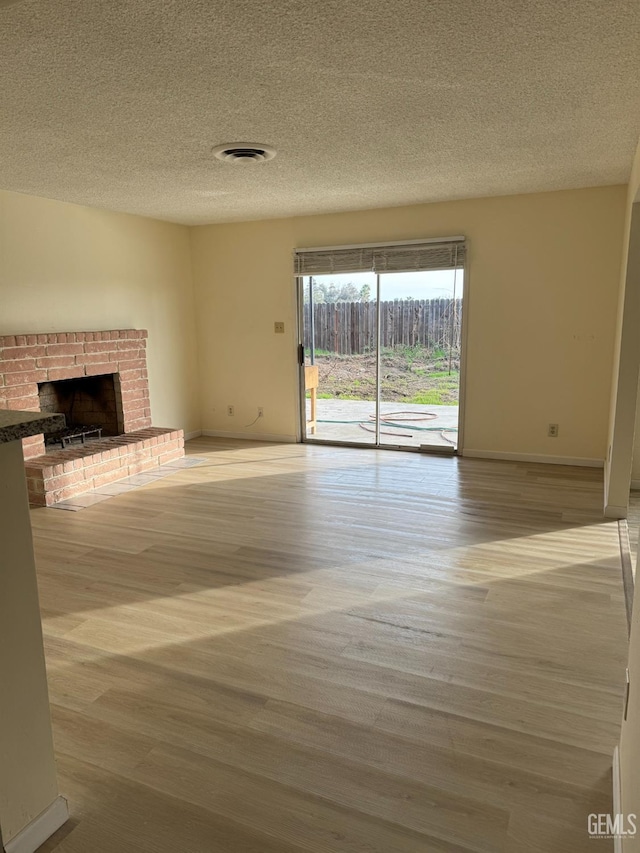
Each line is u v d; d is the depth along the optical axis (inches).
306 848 59.3
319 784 67.3
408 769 69.3
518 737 74.1
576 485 179.2
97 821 62.9
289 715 78.9
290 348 238.2
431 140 129.3
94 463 180.9
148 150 133.4
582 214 186.4
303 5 71.2
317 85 97.6
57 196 179.9
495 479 186.9
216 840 60.4
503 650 93.0
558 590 112.4
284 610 106.5
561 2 71.5
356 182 169.0
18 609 57.5
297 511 159.2
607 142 132.0
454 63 89.5
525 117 114.8
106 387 211.9
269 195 184.4
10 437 54.0
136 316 221.9
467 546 134.0
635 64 90.0
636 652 59.4
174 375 244.1
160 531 146.3
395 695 82.6
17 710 57.7
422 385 223.1
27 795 58.9
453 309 211.6
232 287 243.8
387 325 223.5
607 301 188.7
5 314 171.3
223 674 88.0
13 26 75.5
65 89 97.5
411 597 110.5
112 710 80.3
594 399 196.2
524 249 195.5
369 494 173.3
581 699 81.0
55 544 138.8
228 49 83.6
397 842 59.8
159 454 208.8
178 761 71.1
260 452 228.7
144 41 80.7
